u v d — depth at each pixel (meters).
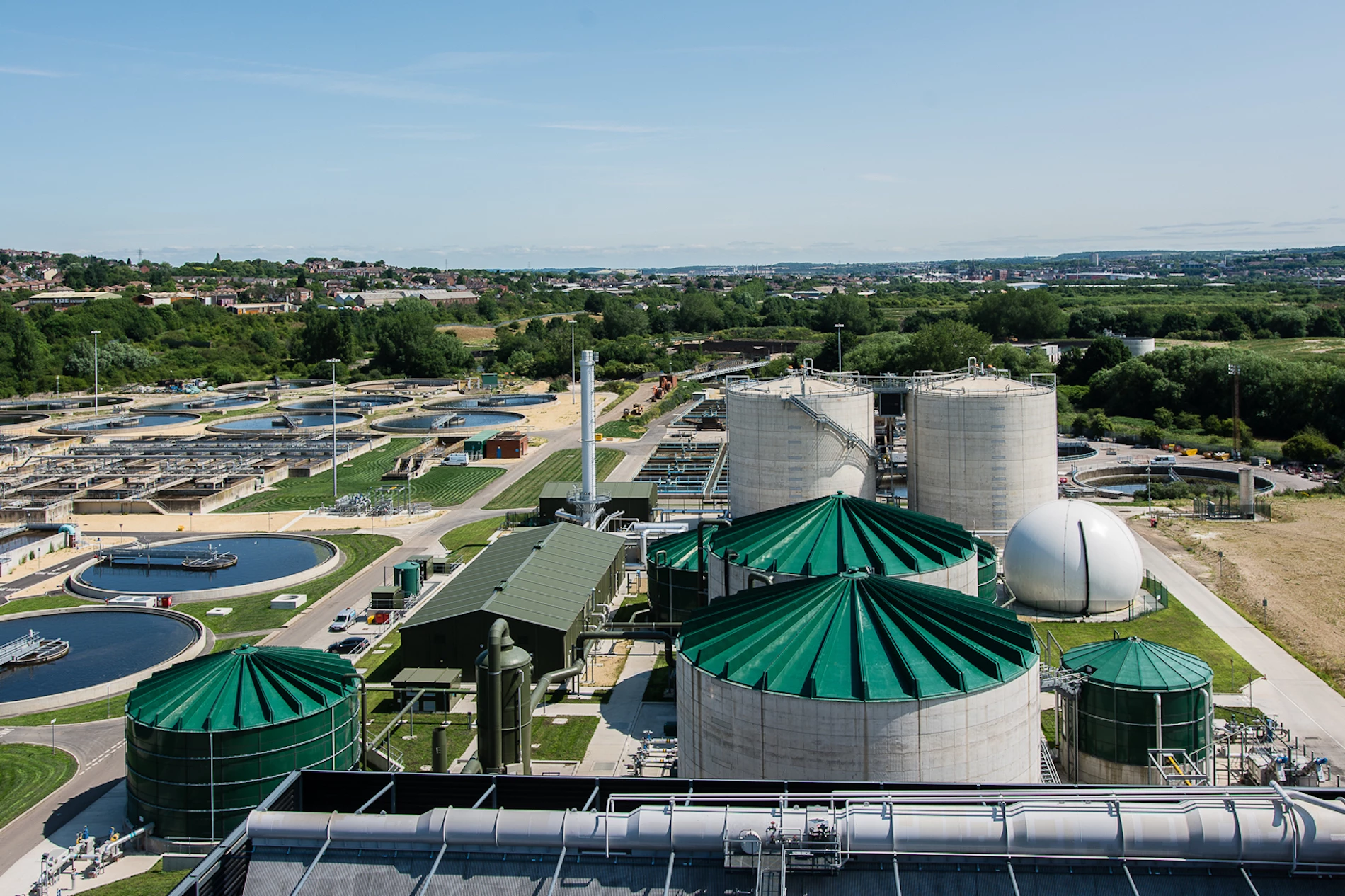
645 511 119.75
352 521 134.62
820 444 100.31
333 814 36.28
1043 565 89.81
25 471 163.38
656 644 88.50
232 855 35.69
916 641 49.38
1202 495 140.12
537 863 34.94
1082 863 33.59
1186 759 56.81
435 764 52.31
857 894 33.62
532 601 80.69
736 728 48.34
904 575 67.25
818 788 38.75
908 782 38.75
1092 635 85.25
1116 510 134.62
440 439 197.88
